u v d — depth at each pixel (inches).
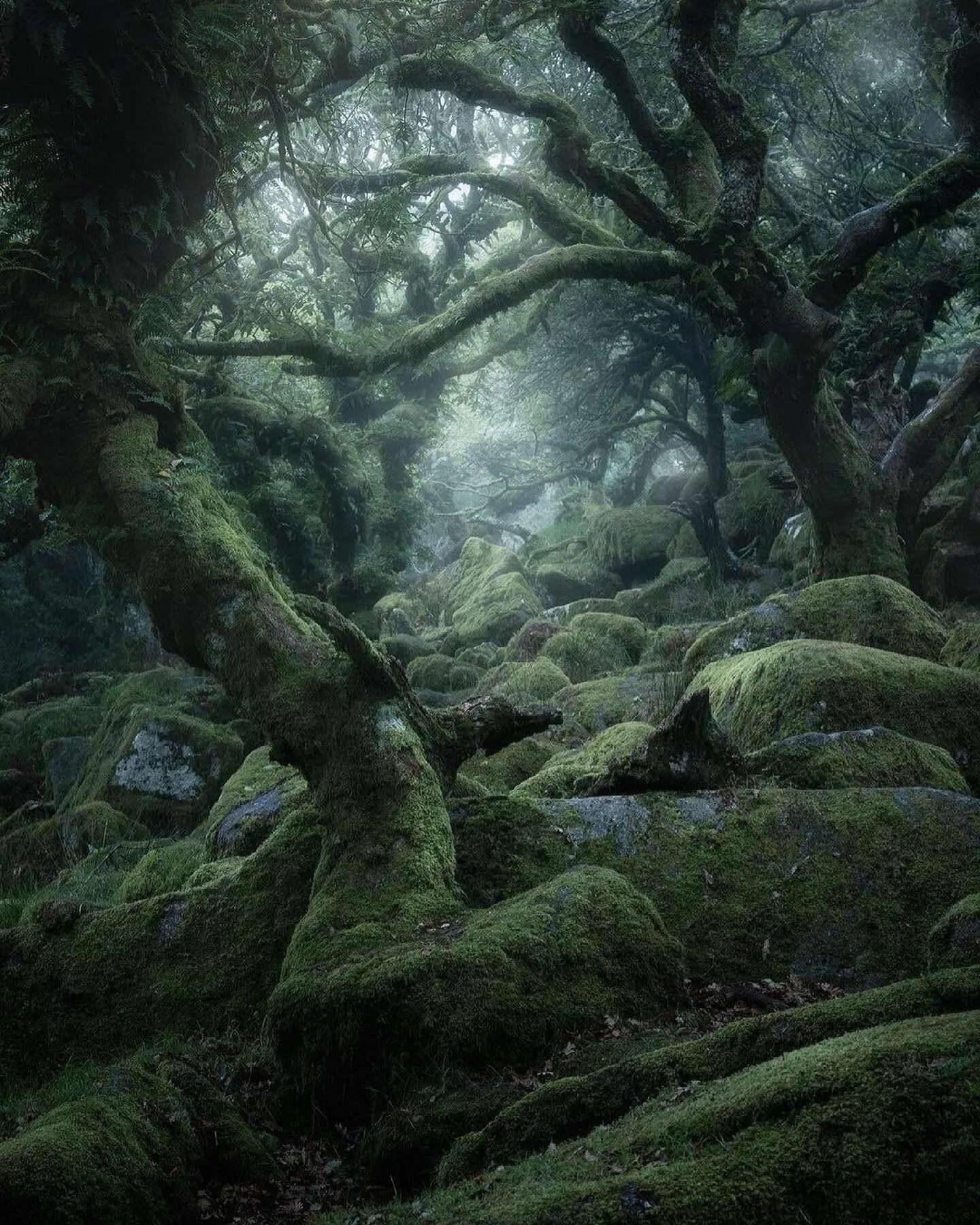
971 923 145.6
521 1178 114.5
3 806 536.4
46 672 749.9
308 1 322.3
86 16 256.2
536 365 928.9
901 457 502.3
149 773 436.5
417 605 933.2
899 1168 94.9
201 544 248.4
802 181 666.8
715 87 364.5
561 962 162.6
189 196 297.1
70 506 274.4
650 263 437.1
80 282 271.4
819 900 190.5
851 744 231.9
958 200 405.7
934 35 552.7
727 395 494.6
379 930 174.9
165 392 291.0
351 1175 147.6
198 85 279.3
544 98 397.1
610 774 217.3
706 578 738.2
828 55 628.7
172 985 194.9
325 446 494.3
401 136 436.1
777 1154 98.5
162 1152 136.5
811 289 422.6
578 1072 146.4
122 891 277.1
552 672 469.4
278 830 211.0
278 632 233.9
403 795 198.8
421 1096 149.1
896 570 477.7
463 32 396.5
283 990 166.2
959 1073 98.7
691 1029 159.2
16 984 201.2
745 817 201.2
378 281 517.3
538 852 198.5
